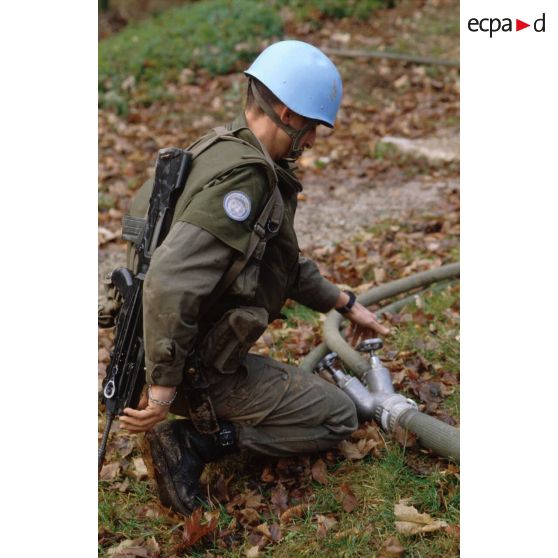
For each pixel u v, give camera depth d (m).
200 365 2.31
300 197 5.52
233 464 2.68
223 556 2.30
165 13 10.05
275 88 2.26
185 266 2.07
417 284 3.69
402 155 6.09
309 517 2.42
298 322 3.66
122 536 2.42
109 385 2.28
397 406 2.72
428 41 8.61
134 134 7.03
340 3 9.18
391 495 2.47
